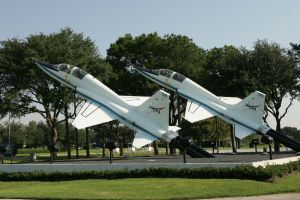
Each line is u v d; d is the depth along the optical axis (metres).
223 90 52.91
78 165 24.78
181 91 39.09
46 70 36.66
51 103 48.19
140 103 33.53
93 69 50.06
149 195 17.61
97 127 62.00
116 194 17.84
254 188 19.05
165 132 30.36
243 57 52.56
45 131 118.50
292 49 53.00
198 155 31.22
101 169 24.38
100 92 34.12
